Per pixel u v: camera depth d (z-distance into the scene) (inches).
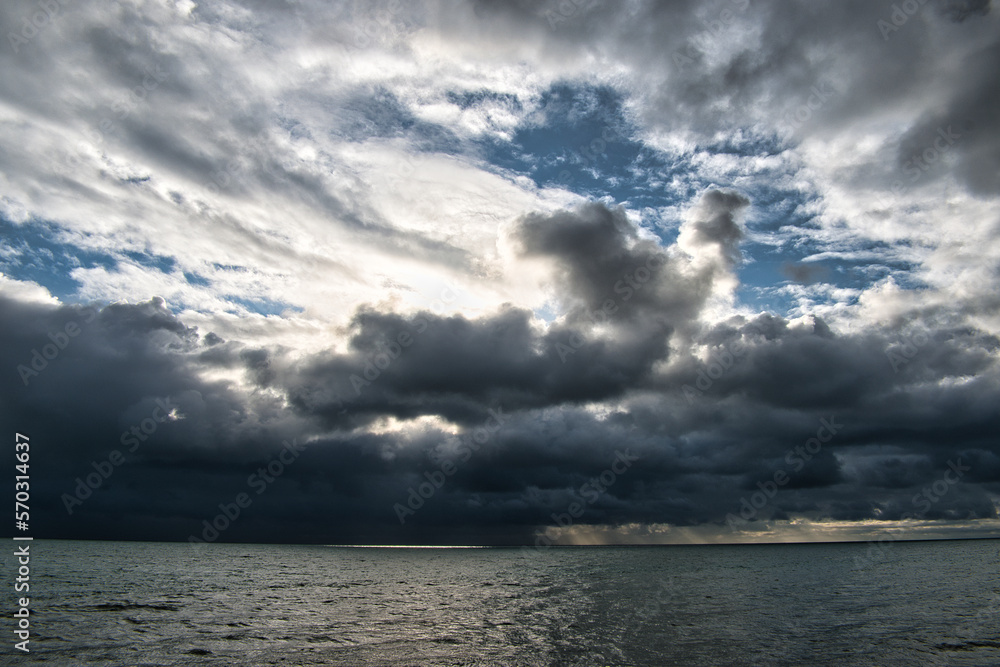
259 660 848.3
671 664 837.8
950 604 1432.1
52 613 1243.8
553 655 894.4
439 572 2817.4
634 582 2194.9
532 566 3371.1
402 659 862.5
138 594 1621.6
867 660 860.6
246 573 2509.8
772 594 1726.1
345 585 2049.7
